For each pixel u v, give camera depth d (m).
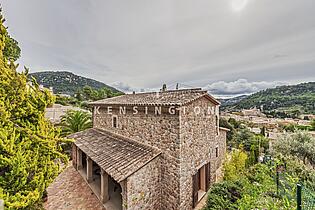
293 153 15.13
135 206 8.56
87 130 17.53
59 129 6.52
